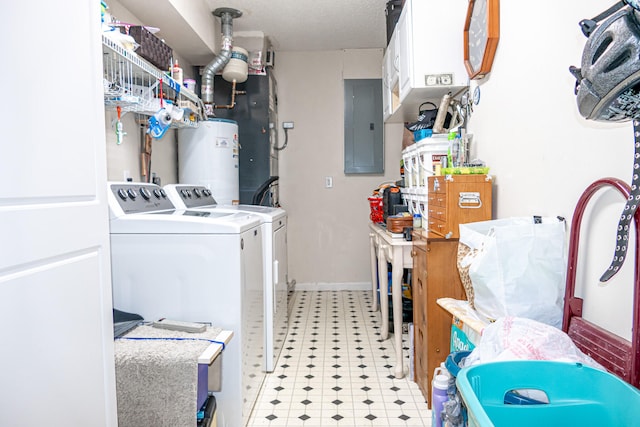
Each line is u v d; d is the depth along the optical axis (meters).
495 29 2.00
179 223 1.88
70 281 1.03
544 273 1.41
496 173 2.06
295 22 3.73
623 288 1.18
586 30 0.99
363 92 4.51
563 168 1.48
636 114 0.93
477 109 2.32
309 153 4.59
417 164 2.61
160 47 2.35
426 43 2.51
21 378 0.87
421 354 2.29
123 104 2.18
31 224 0.90
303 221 4.63
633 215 1.04
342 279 4.66
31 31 0.90
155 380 1.49
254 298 2.21
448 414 1.36
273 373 2.60
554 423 0.99
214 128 3.36
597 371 0.99
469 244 1.58
